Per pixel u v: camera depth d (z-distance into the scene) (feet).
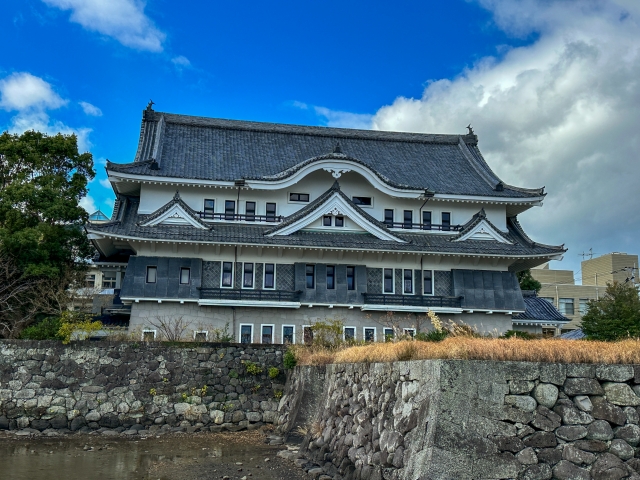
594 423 42.80
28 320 127.44
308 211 135.54
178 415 97.66
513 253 140.15
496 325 141.49
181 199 133.90
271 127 169.78
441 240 143.54
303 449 76.48
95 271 207.62
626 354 44.52
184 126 163.12
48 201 133.59
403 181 154.20
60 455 79.30
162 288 127.44
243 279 132.98
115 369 97.91
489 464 41.55
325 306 133.80
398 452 48.03
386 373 55.67
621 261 280.10
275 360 103.45
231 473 68.08
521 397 43.21
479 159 174.70
